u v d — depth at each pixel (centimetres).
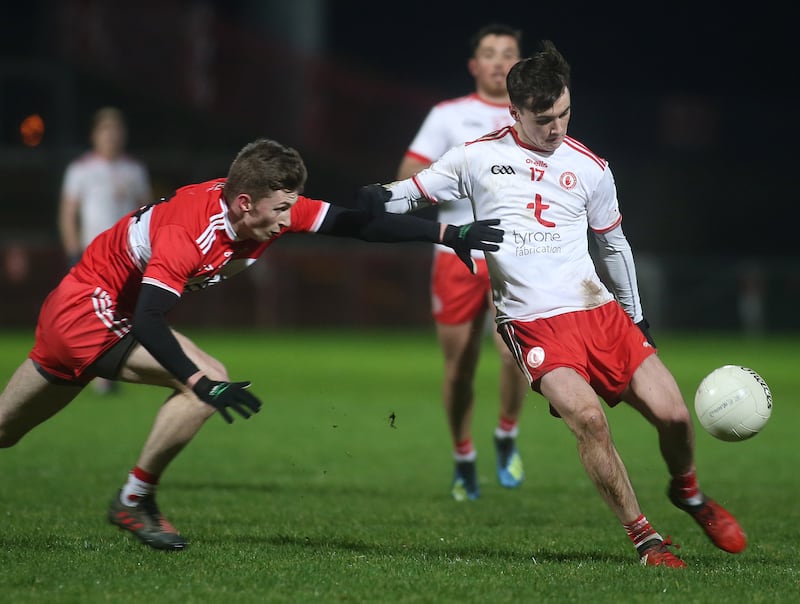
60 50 9775
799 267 9800
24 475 2881
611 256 2009
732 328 9744
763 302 9781
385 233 1923
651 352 1938
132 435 3688
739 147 11669
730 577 1723
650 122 11519
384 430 3972
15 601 1525
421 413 4428
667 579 1694
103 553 1864
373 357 6906
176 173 9388
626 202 11381
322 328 9231
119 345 1898
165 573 1702
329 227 1920
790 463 3369
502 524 2330
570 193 1947
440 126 2872
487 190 1964
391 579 1673
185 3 10862
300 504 2542
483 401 5088
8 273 8550
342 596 1565
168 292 1759
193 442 3628
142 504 1920
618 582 1669
